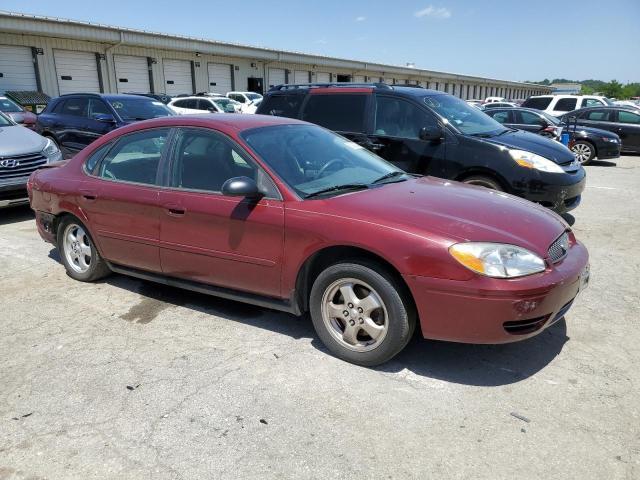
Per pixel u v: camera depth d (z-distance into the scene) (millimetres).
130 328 3926
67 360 3461
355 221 3195
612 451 2555
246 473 2434
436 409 2898
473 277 2906
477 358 3443
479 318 2941
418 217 3178
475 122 6785
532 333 3055
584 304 4301
